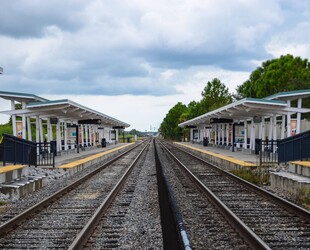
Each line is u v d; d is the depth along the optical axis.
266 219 9.05
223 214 9.36
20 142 17.11
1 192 12.00
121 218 9.16
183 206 10.71
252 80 56.97
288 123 25.23
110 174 19.36
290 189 12.80
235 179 16.03
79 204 11.14
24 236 7.72
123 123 63.06
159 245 6.98
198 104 79.69
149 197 12.05
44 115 27.53
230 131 41.38
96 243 7.14
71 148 37.28
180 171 20.30
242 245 6.93
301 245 6.98
